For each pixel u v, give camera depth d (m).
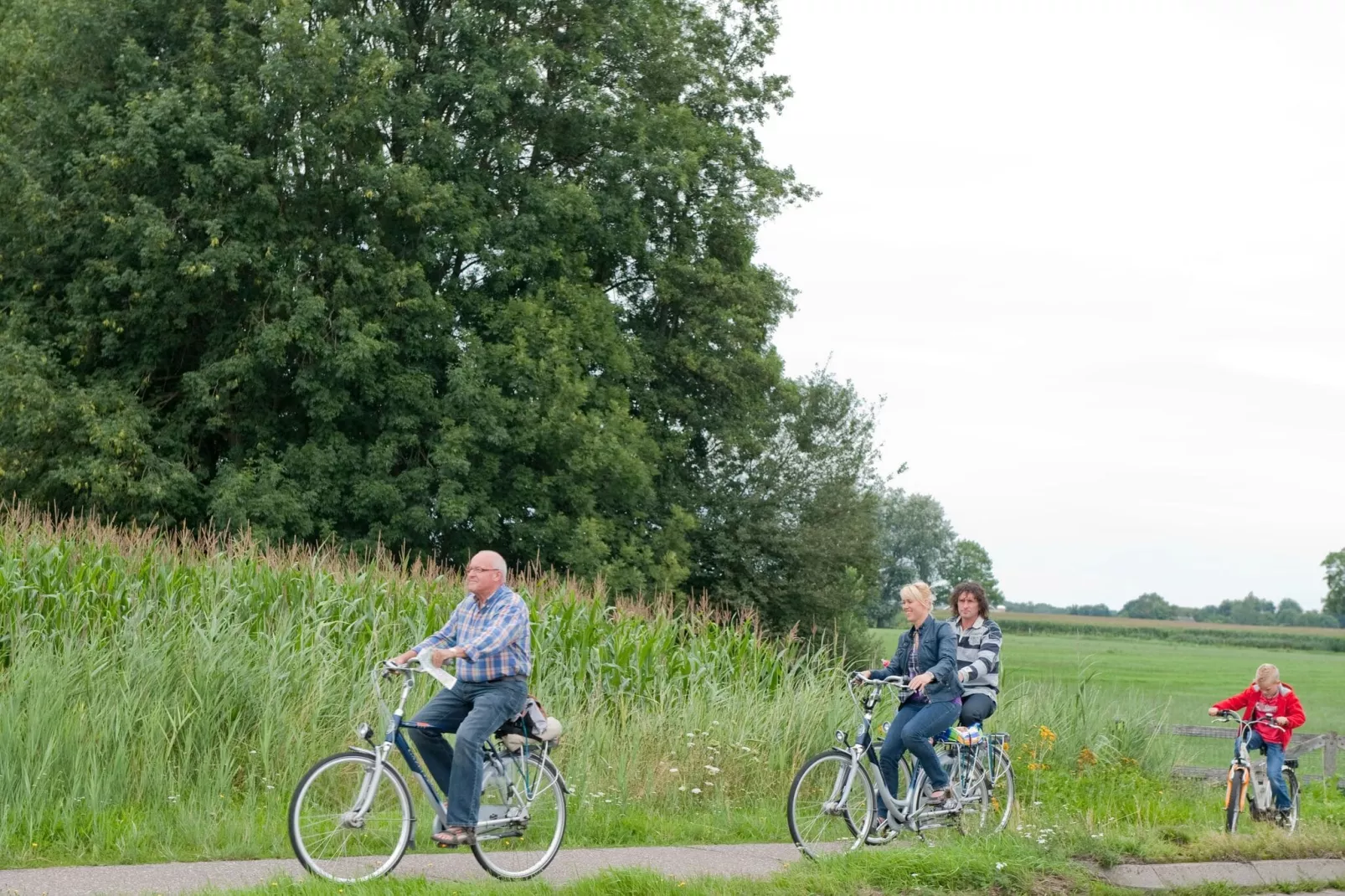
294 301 28.45
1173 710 37.12
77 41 29.28
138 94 28.16
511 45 30.58
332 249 28.97
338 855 8.22
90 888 7.71
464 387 29.20
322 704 11.82
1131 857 9.39
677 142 34.38
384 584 16.88
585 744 12.57
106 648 12.22
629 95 33.94
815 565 40.28
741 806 12.62
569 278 32.53
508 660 8.48
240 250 27.34
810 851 9.82
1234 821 12.11
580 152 34.00
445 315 29.95
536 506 31.41
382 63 28.89
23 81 29.73
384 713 8.95
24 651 11.50
